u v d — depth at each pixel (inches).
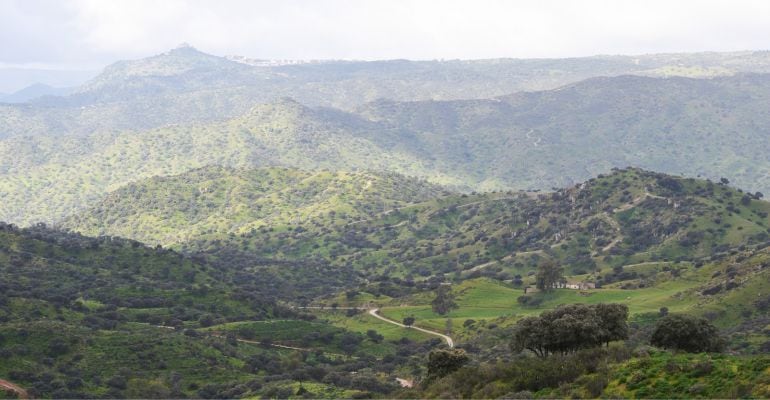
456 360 4443.9
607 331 4025.6
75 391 5748.0
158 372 6535.4
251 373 6850.4
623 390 2773.1
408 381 6176.2
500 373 3479.3
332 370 6673.2
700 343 3757.4
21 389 5629.9
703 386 2578.7
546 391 3053.6
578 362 3228.3
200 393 6048.2
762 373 2519.7
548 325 4050.2
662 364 2871.6
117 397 5807.1
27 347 6451.8
